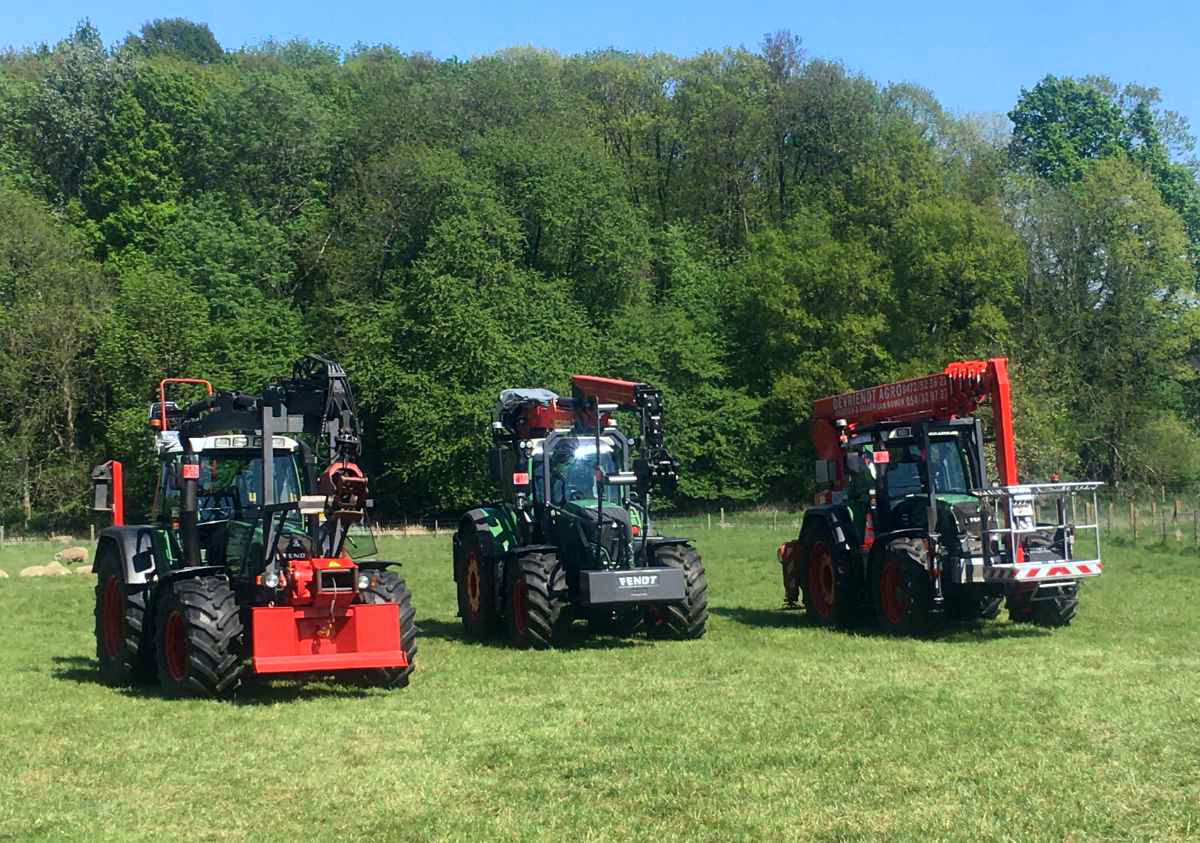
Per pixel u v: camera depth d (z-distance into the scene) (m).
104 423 47.69
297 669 10.99
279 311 50.84
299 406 12.64
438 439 47.34
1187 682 11.52
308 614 11.17
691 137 65.12
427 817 7.32
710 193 66.06
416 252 52.41
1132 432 53.34
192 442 12.32
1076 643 14.24
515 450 16.14
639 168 66.38
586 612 15.29
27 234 47.78
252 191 57.44
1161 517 34.97
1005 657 13.23
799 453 55.38
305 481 12.97
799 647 14.28
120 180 54.34
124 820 7.33
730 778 8.13
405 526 46.12
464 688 11.77
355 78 68.44
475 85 61.09
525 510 15.66
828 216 56.84
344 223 55.22
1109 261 54.62
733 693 11.26
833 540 16.59
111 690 11.95
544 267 55.56
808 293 54.47
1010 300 53.53
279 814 7.42
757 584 23.25
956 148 62.50
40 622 18.27
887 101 65.00
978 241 52.41
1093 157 63.25
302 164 58.22
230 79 65.06
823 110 63.19
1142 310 54.44
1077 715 9.96
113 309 47.38
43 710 10.77
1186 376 55.34
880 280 53.66
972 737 9.22
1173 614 16.77
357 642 11.32
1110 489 52.09
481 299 48.88
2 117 55.19
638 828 7.05
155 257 51.66
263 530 11.31
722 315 58.22
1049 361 52.44
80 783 8.21
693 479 54.12
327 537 11.67
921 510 15.57
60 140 55.38
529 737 9.45
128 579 12.25
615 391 15.76
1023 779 7.96
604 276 55.47
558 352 50.56
